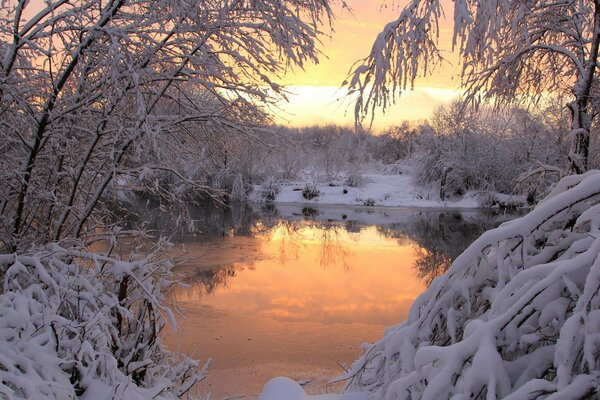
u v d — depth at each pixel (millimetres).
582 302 2938
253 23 6895
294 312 14688
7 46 6473
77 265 5574
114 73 5895
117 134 6227
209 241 24156
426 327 4266
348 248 24578
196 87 7391
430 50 3840
